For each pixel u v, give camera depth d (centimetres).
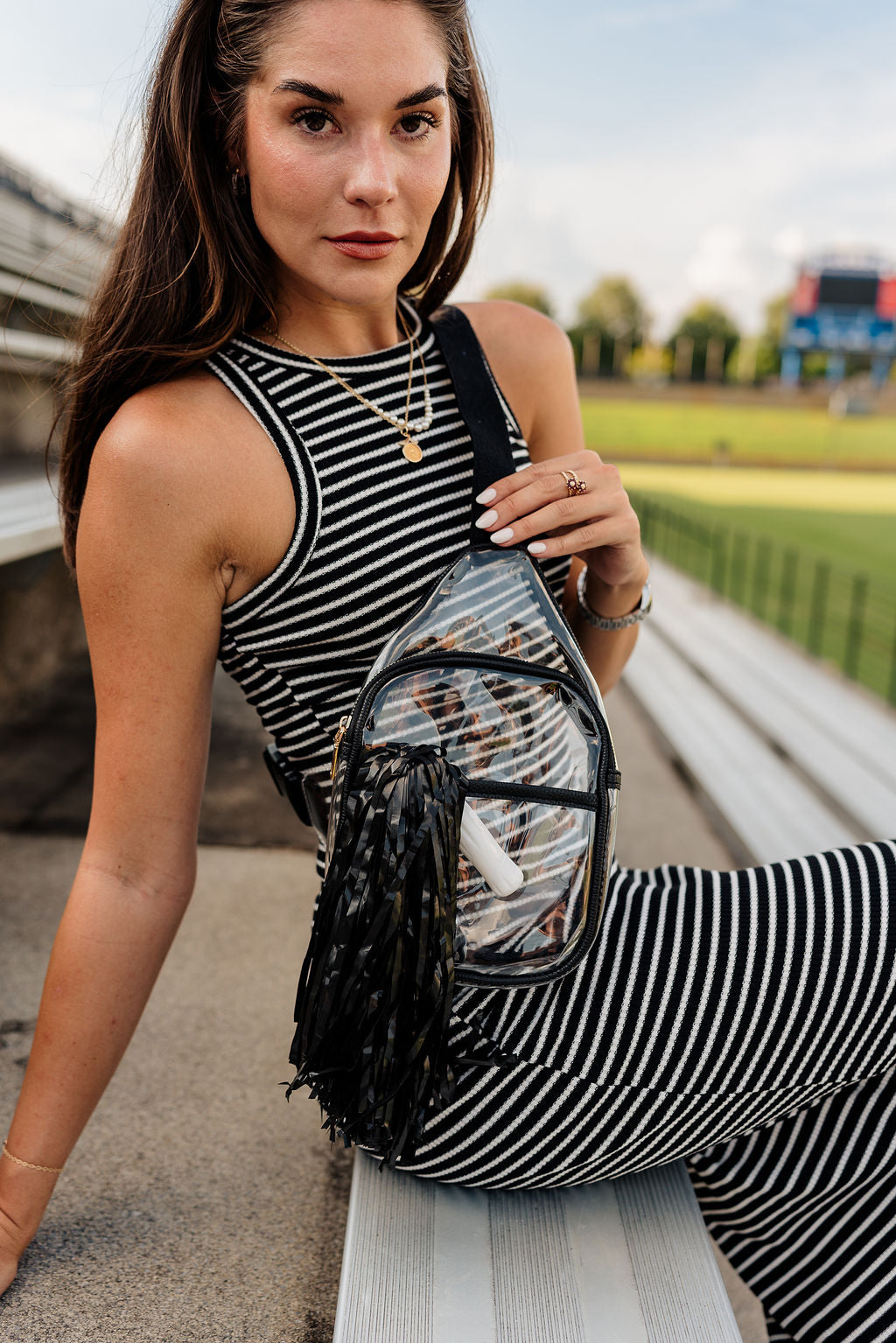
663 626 530
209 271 84
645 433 5581
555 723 81
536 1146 89
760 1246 102
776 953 87
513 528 86
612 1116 87
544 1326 82
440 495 88
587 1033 86
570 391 112
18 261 400
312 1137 134
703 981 87
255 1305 102
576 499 87
